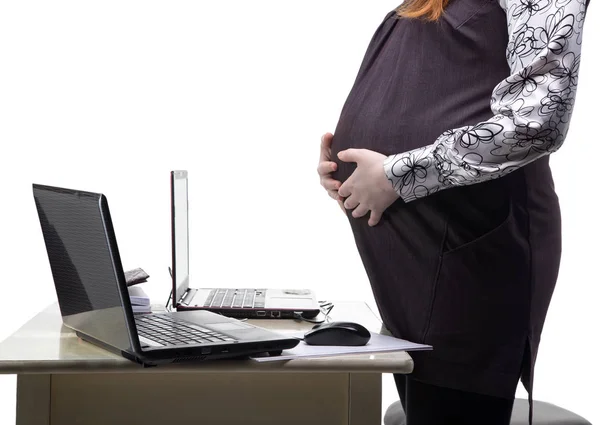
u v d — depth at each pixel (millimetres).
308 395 1593
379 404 1575
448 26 1771
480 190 1733
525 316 1782
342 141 1898
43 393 1560
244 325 1687
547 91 1595
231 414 1593
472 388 1796
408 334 1844
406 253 1814
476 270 1762
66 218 1587
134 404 1586
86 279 1574
